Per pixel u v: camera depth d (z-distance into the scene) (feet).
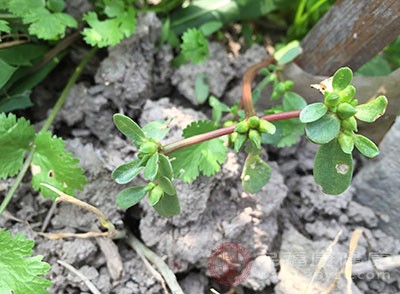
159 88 0.75
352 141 0.50
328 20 0.64
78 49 0.74
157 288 0.62
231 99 0.76
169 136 0.66
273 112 0.63
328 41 0.65
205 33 0.75
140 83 0.71
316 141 0.49
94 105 0.70
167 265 0.63
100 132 0.70
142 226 0.64
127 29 0.68
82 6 0.73
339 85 0.49
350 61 0.65
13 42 0.67
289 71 0.69
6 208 0.65
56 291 0.61
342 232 0.68
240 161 0.67
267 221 0.66
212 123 0.61
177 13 0.77
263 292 0.64
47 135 0.61
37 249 0.63
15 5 0.64
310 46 0.68
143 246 0.65
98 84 0.71
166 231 0.63
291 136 0.65
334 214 0.69
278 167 0.71
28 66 0.70
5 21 0.63
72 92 0.71
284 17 0.86
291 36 0.83
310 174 0.73
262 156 0.70
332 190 0.53
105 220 0.60
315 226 0.69
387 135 0.66
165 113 0.69
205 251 0.63
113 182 0.65
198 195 0.63
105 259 0.63
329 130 0.49
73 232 0.64
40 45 0.70
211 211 0.65
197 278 0.65
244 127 0.53
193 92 0.74
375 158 0.70
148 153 0.52
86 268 0.62
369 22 0.60
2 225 0.64
